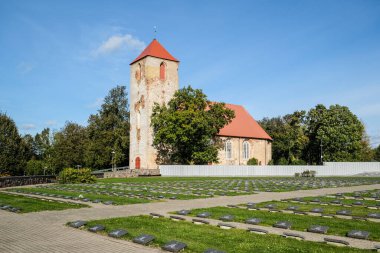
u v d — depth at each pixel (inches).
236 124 2972.4
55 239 392.5
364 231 410.6
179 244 352.2
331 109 2989.7
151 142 2508.6
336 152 2920.8
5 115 2773.1
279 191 948.0
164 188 1079.0
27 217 537.3
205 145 2354.8
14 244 370.9
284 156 3294.8
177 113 2229.3
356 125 2930.6
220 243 363.6
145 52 2655.0
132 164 2691.9
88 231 435.8
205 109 2485.2
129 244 368.8
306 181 1449.3
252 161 2731.3
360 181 1428.4
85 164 2957.7
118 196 832.9
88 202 714.8
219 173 2300.7
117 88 3376.0
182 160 2433.6
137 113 2677.2
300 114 3174.2
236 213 553.3
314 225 450.6
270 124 3651.6
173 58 2706.7
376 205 644.7
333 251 331.3
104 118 3137.3
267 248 342.6
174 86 2699.3
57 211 595.5
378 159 3890.3
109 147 2955.2
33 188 1103.0
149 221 486.6
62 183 1380.4
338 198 768.9
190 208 620.4
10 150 2689.5
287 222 465.7
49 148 3617.1
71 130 2997.0
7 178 1227.9
